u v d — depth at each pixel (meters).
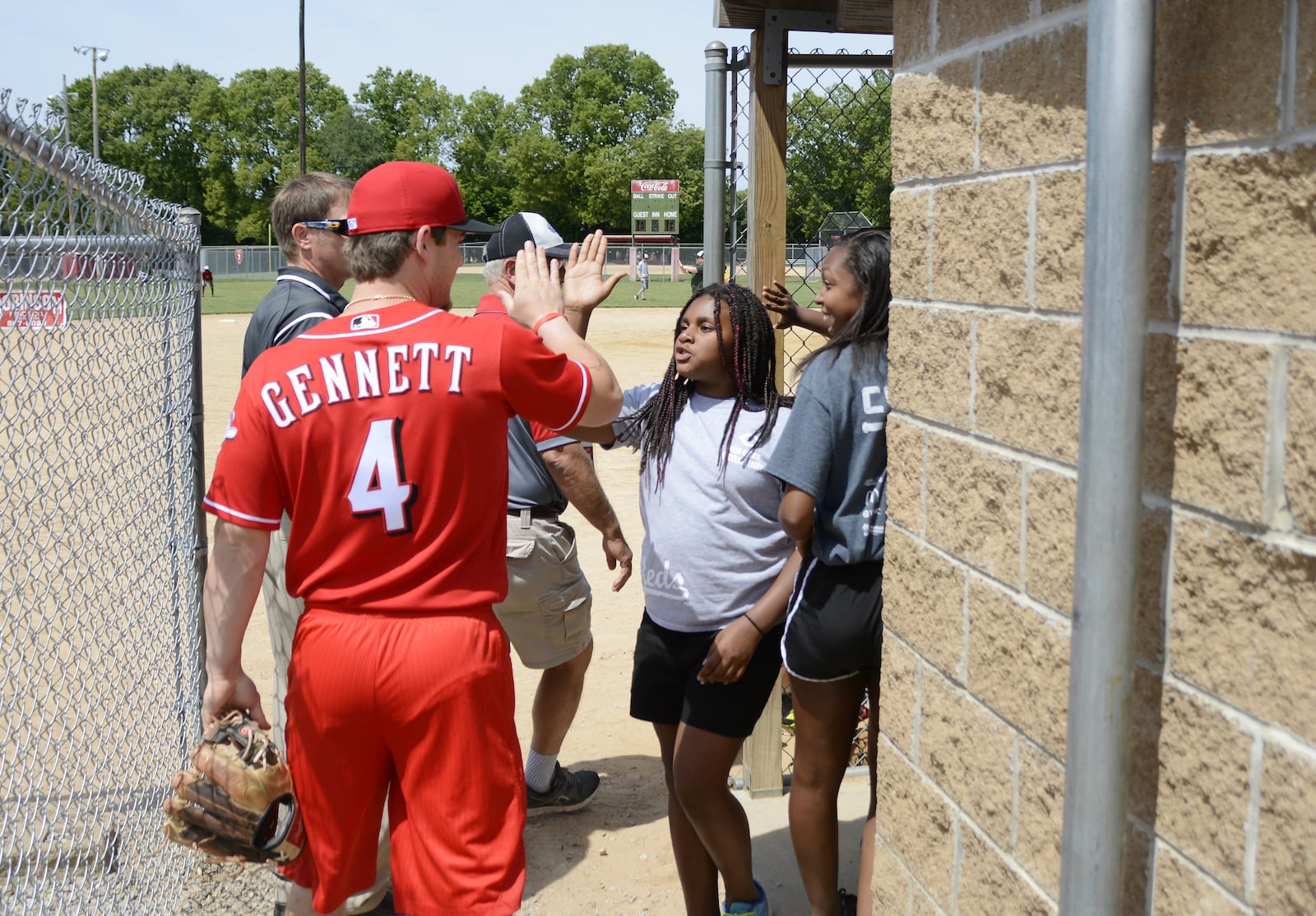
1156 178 1.30
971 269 1.72
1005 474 1.64
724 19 3.68
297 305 3.33
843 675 2.57
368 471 2.24
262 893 3.47
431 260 2.46
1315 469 1.08
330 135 86.06
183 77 88.62
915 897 2.00
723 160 3.88
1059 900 1.47
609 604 6.38
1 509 3.10
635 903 3.42
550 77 88.00
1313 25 1.06
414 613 2.27
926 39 1.85
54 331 3.06
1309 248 1.08
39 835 3.20
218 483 2.27
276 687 3.41
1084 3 1.39
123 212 2.97
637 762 4.46
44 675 3.18
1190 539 1.27
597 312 33.00
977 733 1.76
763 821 3.82
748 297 2.83
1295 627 1.12
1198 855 1.28
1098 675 1.31
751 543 2.79
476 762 2.29
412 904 2.32
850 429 2.41
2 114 2.14
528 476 3.58
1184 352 1.27
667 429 2.89
